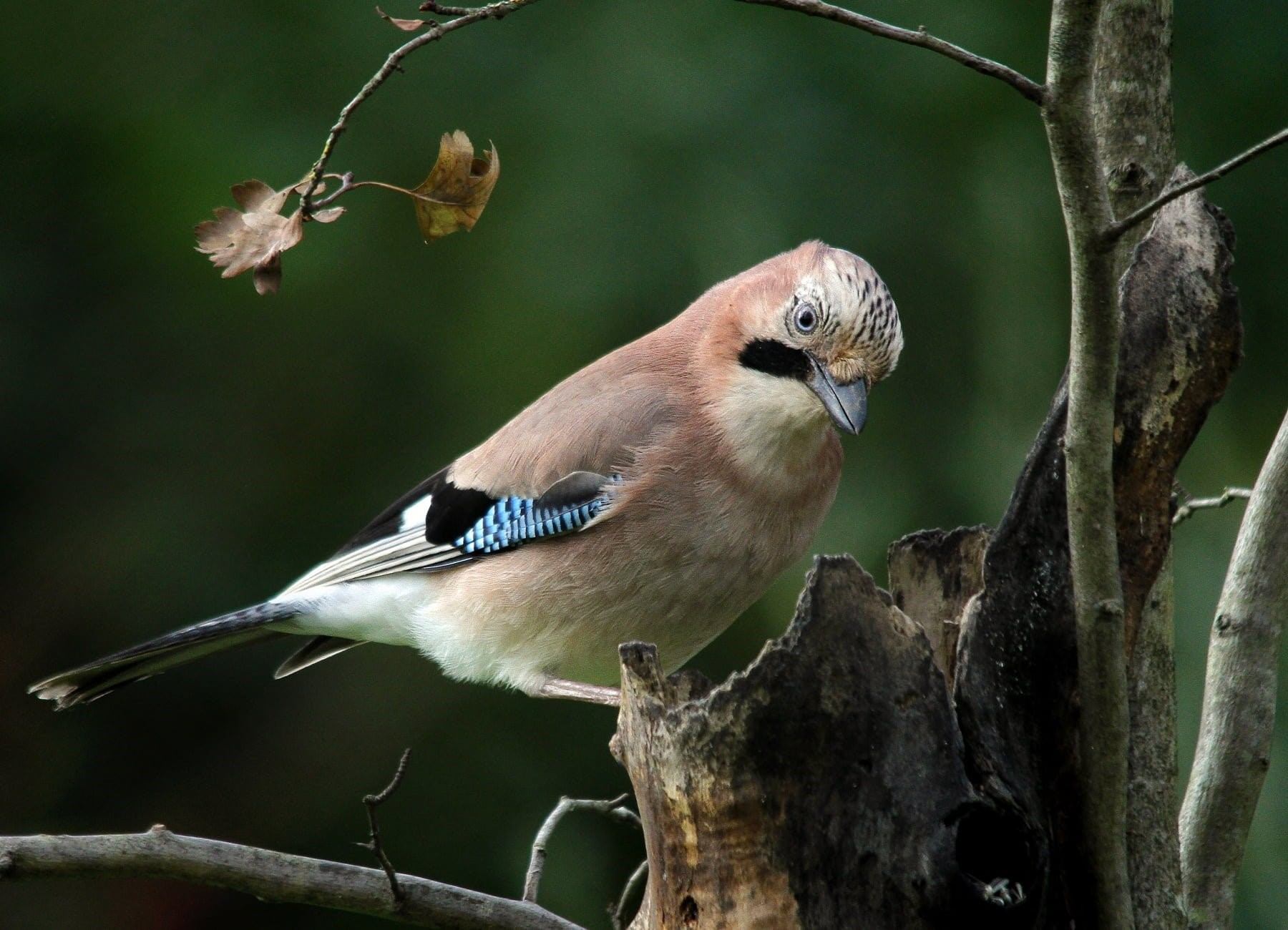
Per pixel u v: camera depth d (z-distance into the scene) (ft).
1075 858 15.42
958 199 34.06
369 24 36.88
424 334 37.32
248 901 36.42
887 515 33.01
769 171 34.06
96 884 36.40
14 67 38.45
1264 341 32.91
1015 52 33.55
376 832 17.33
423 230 17.15
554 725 36.32
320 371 38.52
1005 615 15.51
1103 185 13.50
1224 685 17.35
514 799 35.53
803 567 33.32
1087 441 14.15
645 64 35.29
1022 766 15.01
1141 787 16.48
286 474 38.27
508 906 18.11
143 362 39.24
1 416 38.55
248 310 38.60
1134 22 17.80
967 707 14.84
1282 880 26.45
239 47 37.86
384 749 36.58
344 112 15.62
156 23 38.50
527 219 35.37
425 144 36.22
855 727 14.28
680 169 34.47
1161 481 16.19
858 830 14.25
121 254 38.96
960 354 34.09
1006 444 33.04
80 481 38.68
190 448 38.78
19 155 38.63
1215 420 32.48
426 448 37.11
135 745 37.78
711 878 14.46
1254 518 17.37
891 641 14.43
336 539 37.68
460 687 36.99
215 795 37.04
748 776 14.19
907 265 34.06
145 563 37.83
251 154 36.47
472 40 36.32
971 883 14.10
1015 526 15.69
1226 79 33.55
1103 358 13.88
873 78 34.17
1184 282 16.30
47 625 37.58
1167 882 16.34
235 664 38.22
